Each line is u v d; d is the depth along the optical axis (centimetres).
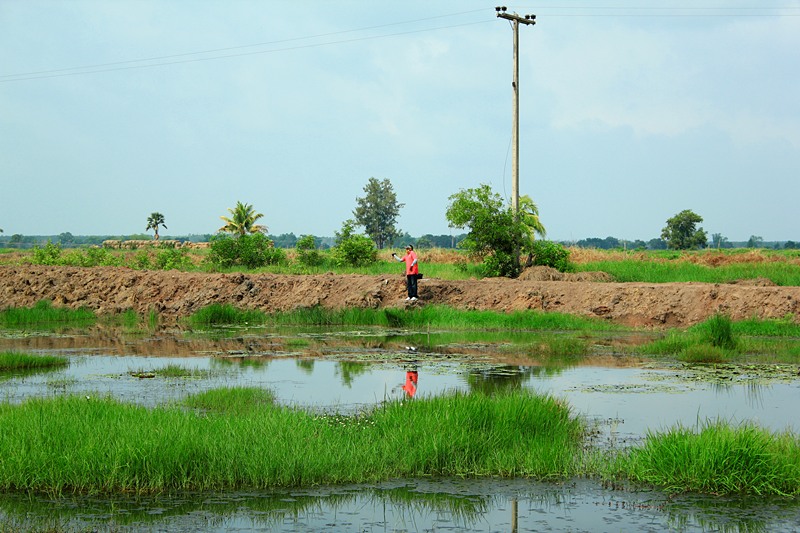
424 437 1477
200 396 1994
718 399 2056
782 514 1182
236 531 1116
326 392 2156
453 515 1188
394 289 4694
